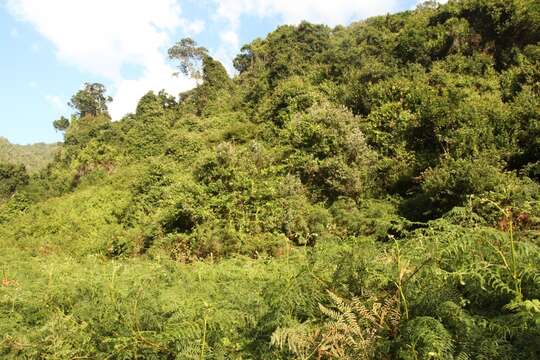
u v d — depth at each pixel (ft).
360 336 8.48
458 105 55.47
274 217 48.47
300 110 89.92
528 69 61.62
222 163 57.62
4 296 17.06
